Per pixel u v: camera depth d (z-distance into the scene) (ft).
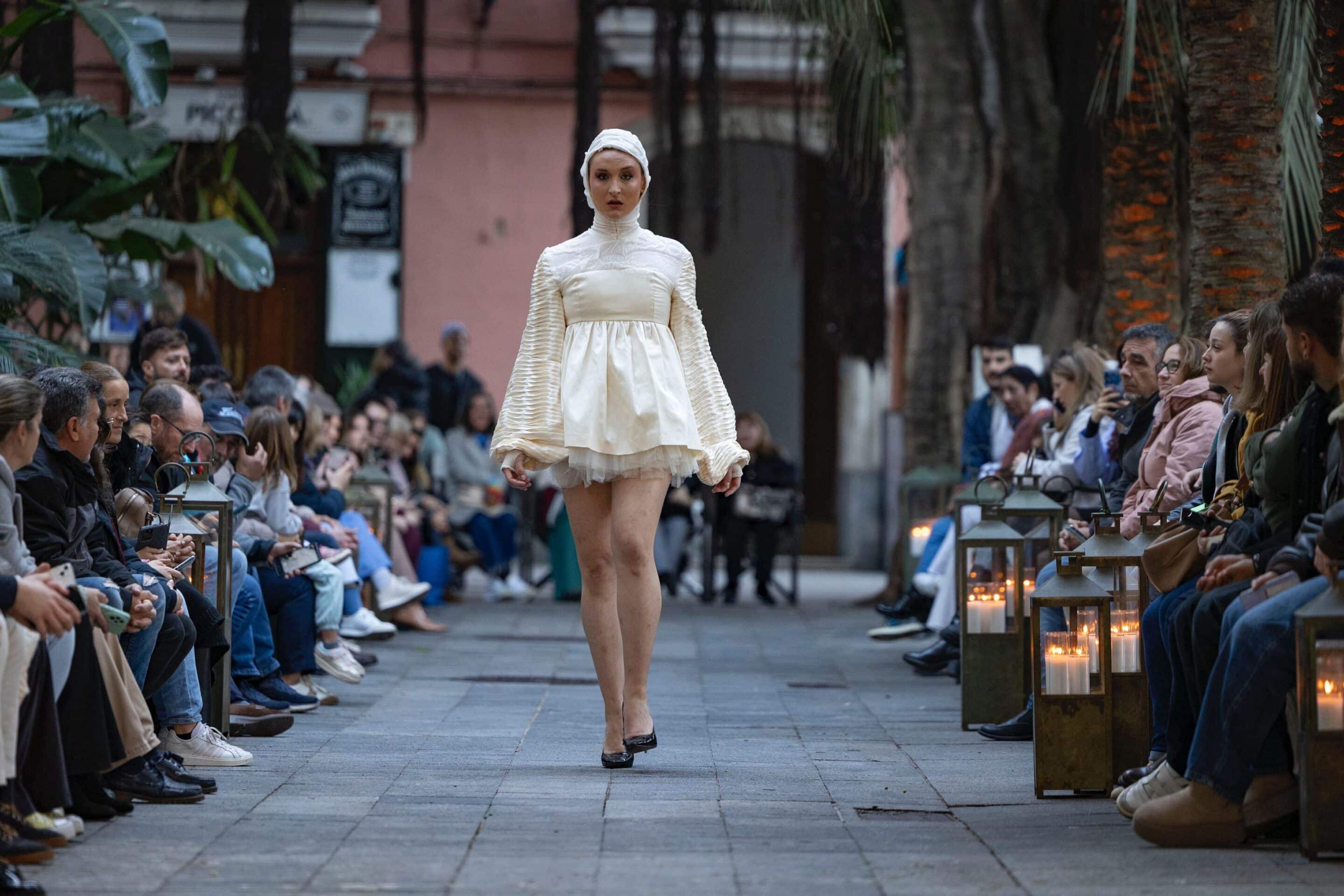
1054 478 39.52
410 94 93.91
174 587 29.01
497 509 73.77
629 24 92.63
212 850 22.21
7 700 21.06
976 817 25.12
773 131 91.04
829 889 20.22
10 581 21.56
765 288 110.52
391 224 94.32
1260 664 22.12
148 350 39.65
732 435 29.60
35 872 20.83
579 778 28.30
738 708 38.81
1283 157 40.29
